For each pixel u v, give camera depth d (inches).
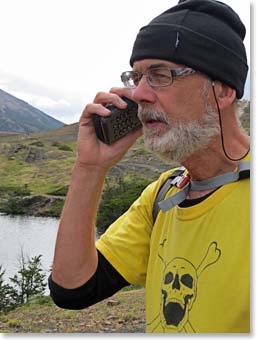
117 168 1145.4
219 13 35.8
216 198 34.3
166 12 36.3
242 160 35.0
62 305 42.4
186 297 34.0
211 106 34.9
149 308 37.8
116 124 40.0
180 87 34.6
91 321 165.8
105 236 43.3
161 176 41.9
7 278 421.4
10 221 952.9
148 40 35.2
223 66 34.9
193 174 36.4
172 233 36.5
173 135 34.8
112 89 40.7
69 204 41.2
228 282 32.3
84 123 41.0
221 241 33.3
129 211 43.4
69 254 40.8
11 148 1828.2
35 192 1296.8
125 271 41.6
